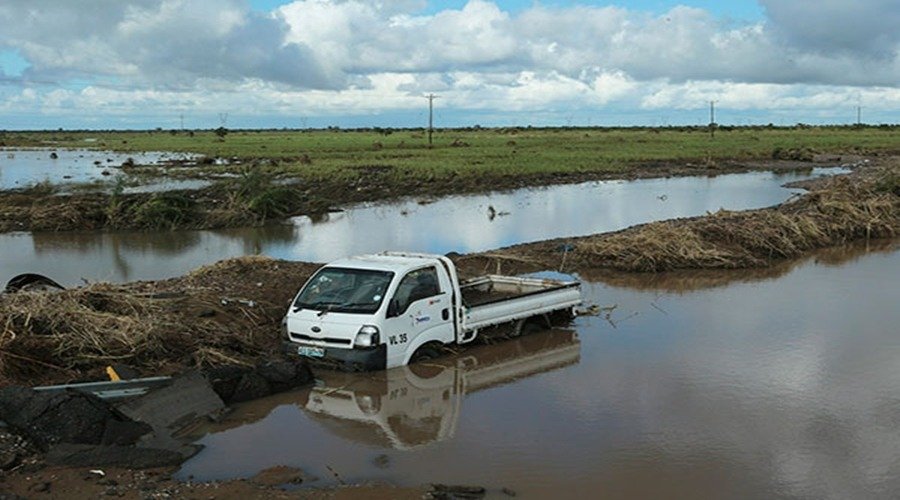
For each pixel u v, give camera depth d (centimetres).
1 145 11712
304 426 959
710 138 10681
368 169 5172
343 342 1134
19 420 851
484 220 3130
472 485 790
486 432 938
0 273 2084
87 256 2408
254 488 768
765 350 1276
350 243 2595
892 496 770
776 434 923
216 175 4997
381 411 1012
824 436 918
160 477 793
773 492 777
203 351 1120
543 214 3312
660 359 1236
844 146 8225
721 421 966
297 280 1510
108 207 3120
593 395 1070
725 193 4200
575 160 6112
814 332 1383
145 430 884
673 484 795
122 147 10212
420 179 4594
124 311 1223
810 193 3139
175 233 2948
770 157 6888
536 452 876
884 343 1306
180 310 1268
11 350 1012
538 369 1194
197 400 971
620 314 1548
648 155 6831
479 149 7781
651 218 3152
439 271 1228
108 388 955
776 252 2248
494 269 1966
